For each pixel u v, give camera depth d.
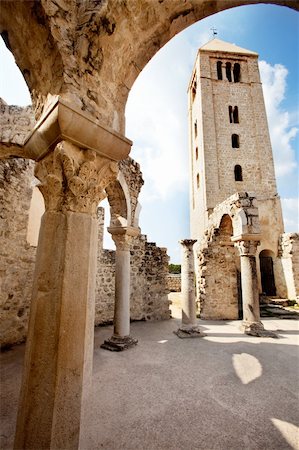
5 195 5.30
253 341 5.94
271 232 14.12
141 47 2.06
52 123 1.61
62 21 1.66
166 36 2.11
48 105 1.78
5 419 2.58
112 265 8.36
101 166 1.94
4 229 5.25
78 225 1.71
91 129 1.73
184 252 7.11
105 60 1.88
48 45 1.69
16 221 5.61
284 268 13.09
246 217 7.38
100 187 1.97
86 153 1.79
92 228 1.84
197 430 2.50
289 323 8.26
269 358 4.70
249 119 17.55
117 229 5.53
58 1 1.64
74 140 1.70
